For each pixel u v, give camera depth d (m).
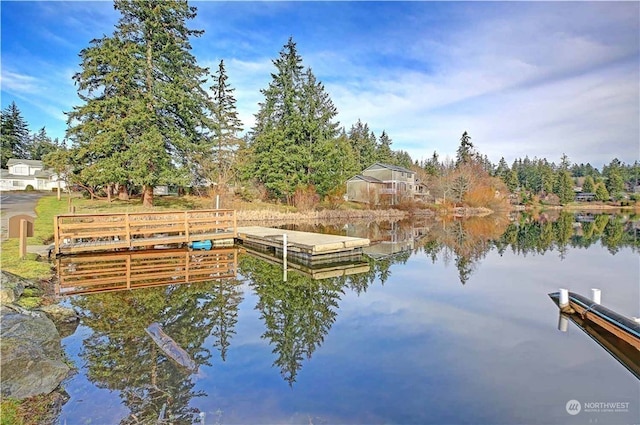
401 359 4.37
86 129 18.78
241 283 8.09
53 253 10.25
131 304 6.38
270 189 28.69
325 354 4.50
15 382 3.30
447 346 4.79
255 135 37.62
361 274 9.36
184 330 5.23
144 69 19.19
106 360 4.14
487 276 9.30
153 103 19.05
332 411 3.27
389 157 55.03
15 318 4.58
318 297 7.12
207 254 11.70
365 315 6.08
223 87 33.19
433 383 3.80
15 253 9.37
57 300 6.54
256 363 4.22
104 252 11.26
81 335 4.89
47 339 4.37
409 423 3.12
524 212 45.88
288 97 27.69
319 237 12.30
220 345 4.75
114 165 18.44
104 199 23.92
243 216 23.05
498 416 3.23
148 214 11.78
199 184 25.77
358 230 20.44
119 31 18.98
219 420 3.10
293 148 27.47
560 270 10.16
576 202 60.31
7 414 2.95
